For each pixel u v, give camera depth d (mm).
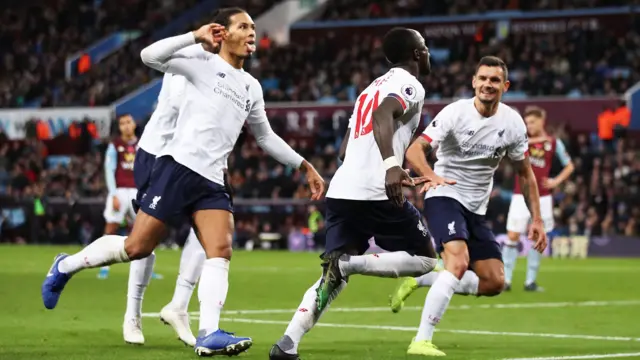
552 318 11156
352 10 41406
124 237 7742
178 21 43000
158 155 7680
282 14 42406
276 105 33250
